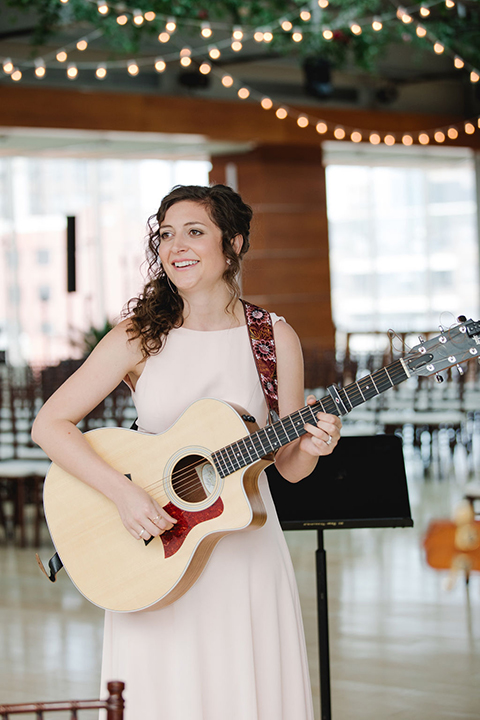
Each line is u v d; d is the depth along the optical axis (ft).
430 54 39.58
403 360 6.29
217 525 6.44
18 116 31.01
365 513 9.00
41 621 14.75
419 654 12.61
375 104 38.52
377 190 46.29
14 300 39.58
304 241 38.96
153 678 6.59
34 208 39.60
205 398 6.69
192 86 33.81
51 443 6.82
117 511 6.75
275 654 6.70
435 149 40.22
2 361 32.22
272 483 9.16
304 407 6.51
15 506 21.72
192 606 6.58
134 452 6.80
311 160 38.93
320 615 9.53
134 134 33.06
